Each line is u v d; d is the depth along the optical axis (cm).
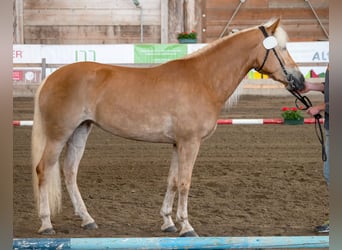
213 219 745
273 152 1110
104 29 1930
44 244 467
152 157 1085
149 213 771
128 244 470
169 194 689
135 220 739
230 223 727
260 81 1680
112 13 1925
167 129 651
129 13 1927
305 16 1936
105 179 939
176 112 644
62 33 1922
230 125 1366
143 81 652
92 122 675
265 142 1193
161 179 941
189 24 1933
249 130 1310
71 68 660
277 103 1555
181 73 656
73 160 697
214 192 864
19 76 1588
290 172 973
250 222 732
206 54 670
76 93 649
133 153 1115
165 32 1933
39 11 1909
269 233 686
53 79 658
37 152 662
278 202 820
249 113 1427
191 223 727
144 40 1942
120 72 659
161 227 695
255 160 1050
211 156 1078
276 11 1938
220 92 670
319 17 1936
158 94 646
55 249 468
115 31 1933
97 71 656
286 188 887
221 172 971
